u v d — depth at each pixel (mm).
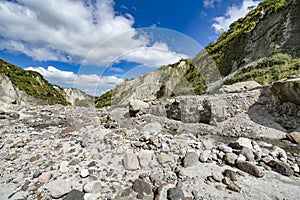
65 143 3145
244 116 5469
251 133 4570
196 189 1848
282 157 2723
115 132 3555
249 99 6008
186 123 5008
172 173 2168
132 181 2051
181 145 2945
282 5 14602
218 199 1686
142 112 5004
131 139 3213
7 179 2137
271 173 2176
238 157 2479
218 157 2613
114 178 2107
